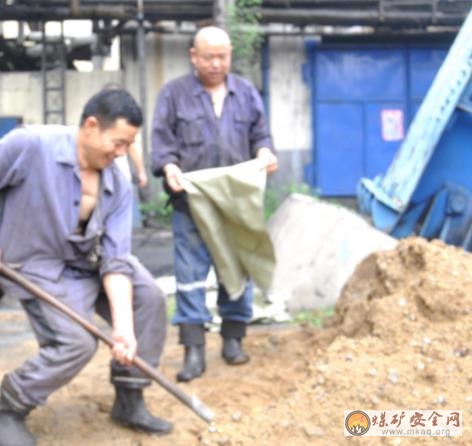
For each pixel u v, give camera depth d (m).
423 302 4.62
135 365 3.87
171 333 6.44
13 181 3.80
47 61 16.67
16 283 3.78
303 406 4.05
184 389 4.90
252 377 5.10
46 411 4.52
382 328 4.59
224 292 5.40
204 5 15.45
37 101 16.67
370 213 8.20
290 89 16.98
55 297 3.87
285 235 7.68
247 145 5.34
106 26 15.97
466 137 7.98
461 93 7.71
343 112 17.09
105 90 3.80
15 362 5.62
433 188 8.12
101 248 3.97
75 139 3.85
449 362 4.20
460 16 15.87
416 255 5.00
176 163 5.19
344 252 7.13
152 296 4.12
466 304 4.54
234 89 5.29
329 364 4.30
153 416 4.26
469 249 8.19
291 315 6.93
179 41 16.55
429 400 3.95
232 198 5.05
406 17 15.72
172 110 5.20
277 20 15.45
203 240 5.19
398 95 17.12
